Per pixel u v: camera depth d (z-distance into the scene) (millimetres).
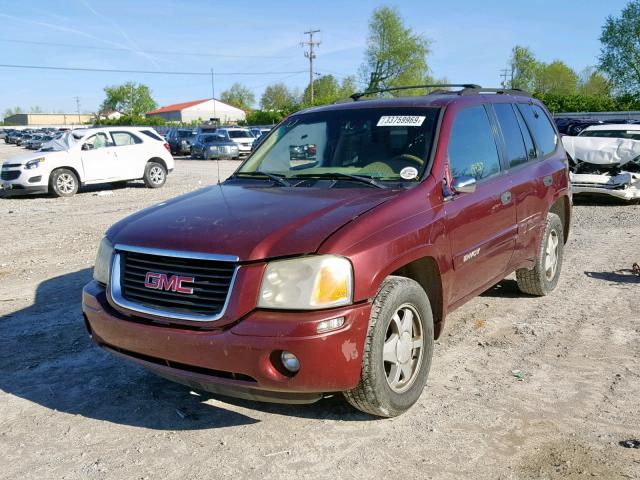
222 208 3693
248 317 3047
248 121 74375
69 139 15883
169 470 3115
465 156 4395
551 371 4223
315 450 3268
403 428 3471
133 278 3445
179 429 3535
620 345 4672
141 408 3807
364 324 3156
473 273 4328
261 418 3641
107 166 16188
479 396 3855
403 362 3553
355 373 3143
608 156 12445
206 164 28562
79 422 3643
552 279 6016
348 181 4074
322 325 3000
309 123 4793
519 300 5871
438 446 3277
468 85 5102
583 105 53969
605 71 52531
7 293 6465
